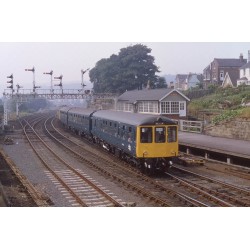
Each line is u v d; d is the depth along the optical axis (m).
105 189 16.36
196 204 13.97
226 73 59.53
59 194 15.70
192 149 25.42
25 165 22.36
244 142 25.09
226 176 18.81
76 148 29.64
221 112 37.56
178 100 42.41
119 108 52.31
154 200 14.55
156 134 18.92
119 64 60.69
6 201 13.55
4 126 44.38
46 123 58.12
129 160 21.62
